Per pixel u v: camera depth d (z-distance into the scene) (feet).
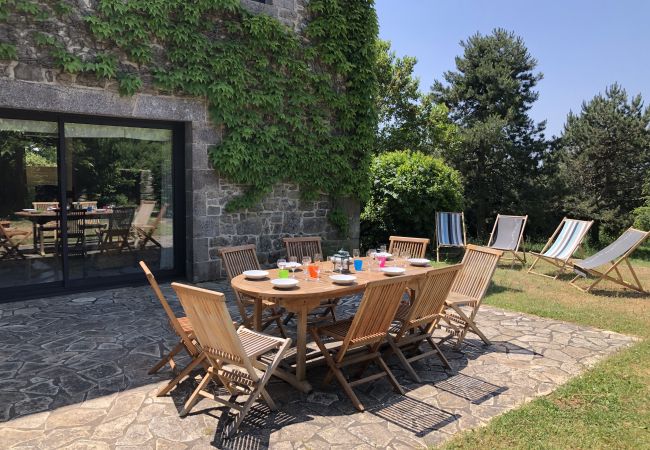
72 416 9.55
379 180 32.73
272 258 24.67
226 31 22.02
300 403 10.44
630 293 21.76
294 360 12.64
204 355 10.41
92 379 11.35
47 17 17.63
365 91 26.48
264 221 24.27
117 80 19.39
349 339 10.43
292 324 16.29
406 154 34.14
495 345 14.37
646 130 60.03
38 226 19.45
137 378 11.45
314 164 25.14
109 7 18.66
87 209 20.49
